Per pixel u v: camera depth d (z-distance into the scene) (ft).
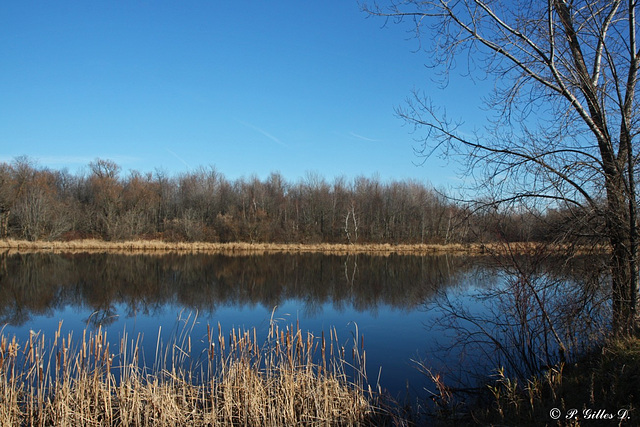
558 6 20.86
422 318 45.42
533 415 17.31
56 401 21.79
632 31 20.08
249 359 24.35
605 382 17.04
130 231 146.10
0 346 22.07
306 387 23.54
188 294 63.82
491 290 28.94
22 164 150.20
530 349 24.58
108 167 187.73
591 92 20.71
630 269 20.35
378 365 29.55
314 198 176.35
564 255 21.83
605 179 20.08
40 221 137.80
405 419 21.50
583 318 22.00
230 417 21.66
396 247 141.69
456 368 27.73
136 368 24.06
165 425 21.39
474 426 18.83
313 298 60.23
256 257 116.78
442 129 22.63
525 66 21.50
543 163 20.58
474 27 21.58
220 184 195.21
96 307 54.44
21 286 69.15
